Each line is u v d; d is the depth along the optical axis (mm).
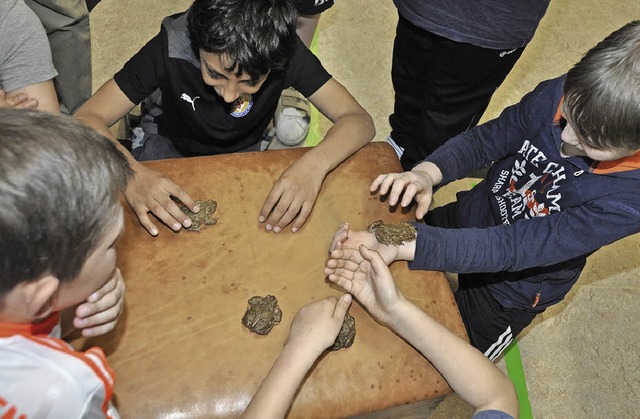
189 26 1349
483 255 1315
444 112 1982
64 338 1085
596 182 1275
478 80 1863
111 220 755
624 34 1097
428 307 1250
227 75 1363
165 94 1663
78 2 1891
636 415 2076
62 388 721
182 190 1307
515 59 1856
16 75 1547
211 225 1287
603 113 1066
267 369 1109
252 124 1706
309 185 1356
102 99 1518
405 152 2258
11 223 648
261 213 1308
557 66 2850
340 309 1157
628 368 2162
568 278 1536
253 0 1278
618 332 2230
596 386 2119
